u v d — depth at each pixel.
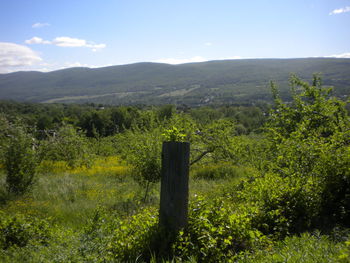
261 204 4.99
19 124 10.80
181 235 3.69
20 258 4.13
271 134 8.61
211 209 4.29
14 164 8.96
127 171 13.65
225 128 12.10
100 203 7.75
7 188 9.07
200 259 3.62
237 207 5.28
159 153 8.98
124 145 15.31
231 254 3.67
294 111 8.66
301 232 4.46
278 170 6.68
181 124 11.32
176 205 3.86
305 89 9.11
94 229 4.65
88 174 13.91
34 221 5.30
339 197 5.10
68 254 3.77
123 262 3.58
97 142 20.70
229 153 12.27
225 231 3.93
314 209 4.86
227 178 11.57
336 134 5.93
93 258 3.64
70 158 15.80
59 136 16.36
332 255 3.29
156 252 3.77
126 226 4.25
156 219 4.21
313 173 5.36
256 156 9.46
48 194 8.95
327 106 7.94
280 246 3.89
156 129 10.31
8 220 4.88
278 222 4.58
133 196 8.77
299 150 5.82
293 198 4.92
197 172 12.88
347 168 5.02
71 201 8.38
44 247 4.29
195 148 11.95
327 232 4.28
